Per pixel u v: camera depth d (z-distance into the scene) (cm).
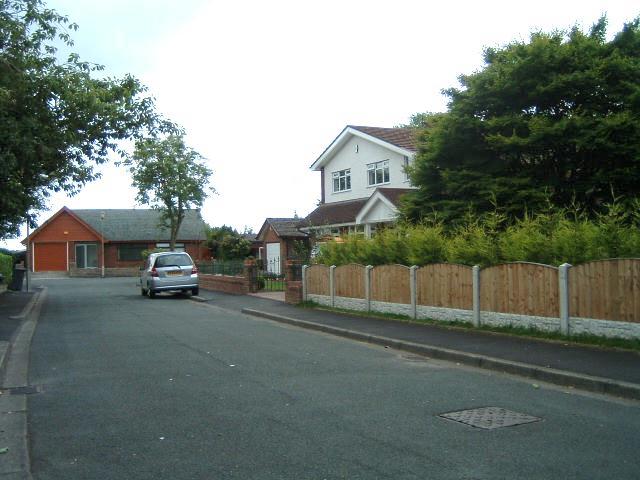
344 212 2911
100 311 2017
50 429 666
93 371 978
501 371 958
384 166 2923
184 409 734
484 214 1552
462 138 1794
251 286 2531
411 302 1483
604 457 552
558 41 1761
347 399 776
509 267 1220
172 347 1211
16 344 1280
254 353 1135
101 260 5253
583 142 1542
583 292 1073
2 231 2469
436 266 1408
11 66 1688
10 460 570
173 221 3891
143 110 2073
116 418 702
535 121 1609
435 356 1088
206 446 597
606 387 805
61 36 1844
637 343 981
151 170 3678
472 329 1277
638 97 1580
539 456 557
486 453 567
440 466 534
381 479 506
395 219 2139
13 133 1673
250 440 613
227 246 4412
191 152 3769
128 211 5791
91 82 1898
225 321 1692
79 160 2062
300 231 3178
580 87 1648
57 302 2444
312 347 1210
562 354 986
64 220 5216
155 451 585
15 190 1834
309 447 589
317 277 1914
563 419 680
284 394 804
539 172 1714
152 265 2548
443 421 675
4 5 1728
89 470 540
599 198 1652
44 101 1852
